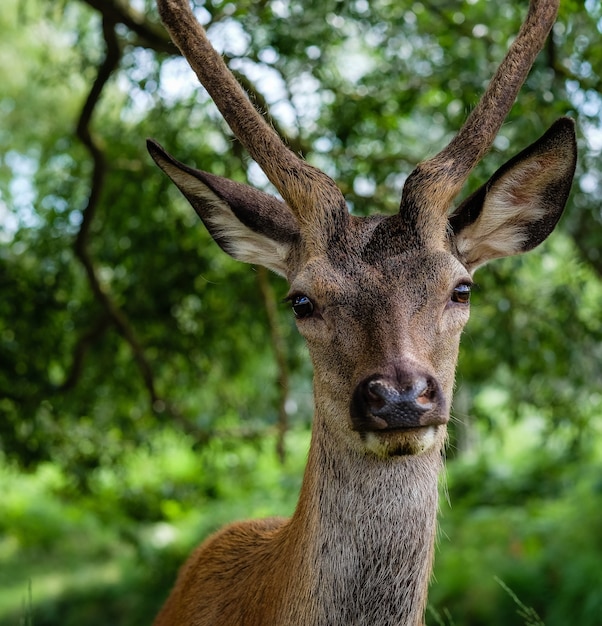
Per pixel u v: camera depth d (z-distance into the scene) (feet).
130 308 31.53
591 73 23.68
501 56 24.70
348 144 27.32
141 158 31.07
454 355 12.78
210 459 38.32
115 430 36.06
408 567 12.57
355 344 12.16
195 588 15.26
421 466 12.62
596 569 34.06
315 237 12.94
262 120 13.70
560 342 30.12
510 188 13.74
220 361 34.35
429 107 27.99
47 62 33.14
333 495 12.60
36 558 57.26
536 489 44.80
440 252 12.62
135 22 25.95
